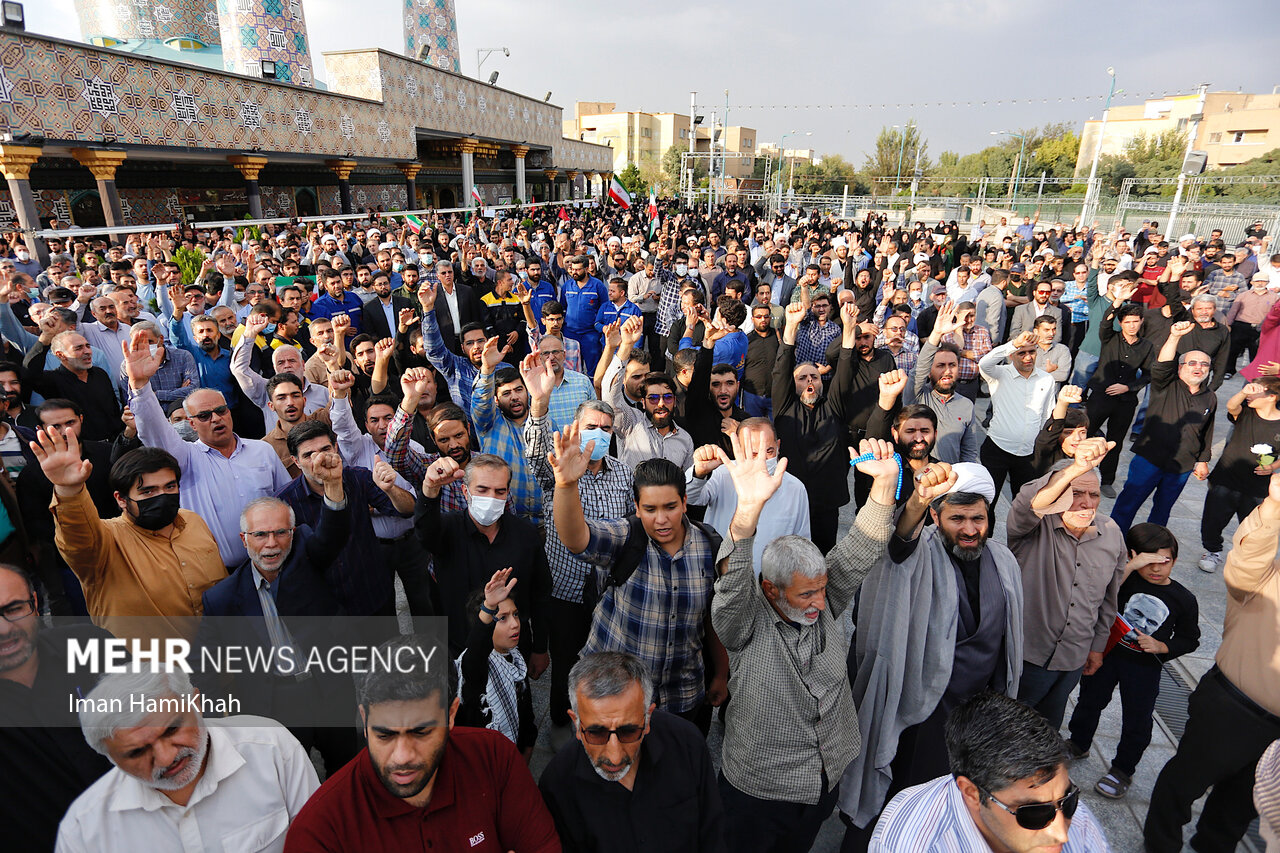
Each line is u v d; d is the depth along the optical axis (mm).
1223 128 48000
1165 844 2822
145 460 2697
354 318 7906
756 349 6320
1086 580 3000
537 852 1882
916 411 3846
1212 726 2615
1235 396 4930
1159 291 8984
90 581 2695
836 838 3076
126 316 6254
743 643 2455
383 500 3570
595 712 1843
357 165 27453
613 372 4578
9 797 1822
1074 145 60438
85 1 30312
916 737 2799
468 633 2496
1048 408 5051
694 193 59188
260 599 2756
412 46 35969
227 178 23156
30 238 13086
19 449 3465
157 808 1801
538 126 42062
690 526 2910
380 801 1763
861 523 2500
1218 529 5074
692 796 2045
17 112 13352
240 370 4895
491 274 9805
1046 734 1647
